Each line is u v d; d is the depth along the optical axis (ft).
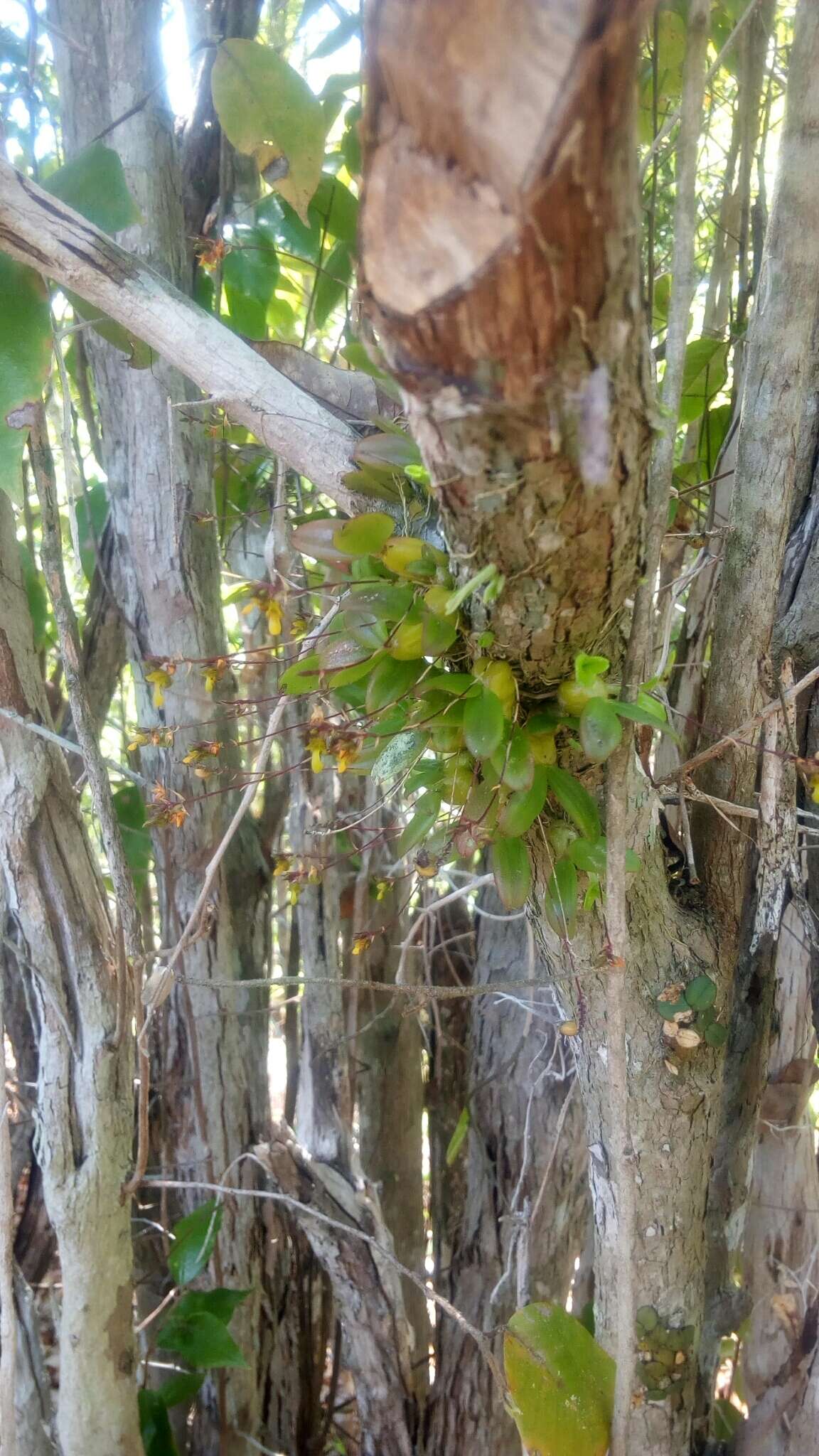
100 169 1.86
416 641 1.42
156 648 3.07
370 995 3.96
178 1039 3.33
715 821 2.05
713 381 2.58
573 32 0.74
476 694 1.40
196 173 3.32
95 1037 2.48
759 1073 2.51
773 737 1.85
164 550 2.95
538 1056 3.06
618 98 0.78
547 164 0.78
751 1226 2.96
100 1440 2.63
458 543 1.26
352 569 1.59
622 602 1.35
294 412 1.62
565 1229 3.33
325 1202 3.28
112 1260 2.58
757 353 1.87
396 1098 4.09
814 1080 2.87
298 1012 4.01
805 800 2.28
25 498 2.43
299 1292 3.75
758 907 1.95
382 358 1.02
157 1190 3.72
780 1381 2.80
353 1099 3.77
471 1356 3.40
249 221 3.33
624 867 1.56
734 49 2.60
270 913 3.59
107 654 3.51
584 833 1.57
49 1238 3.62
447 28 0.80
